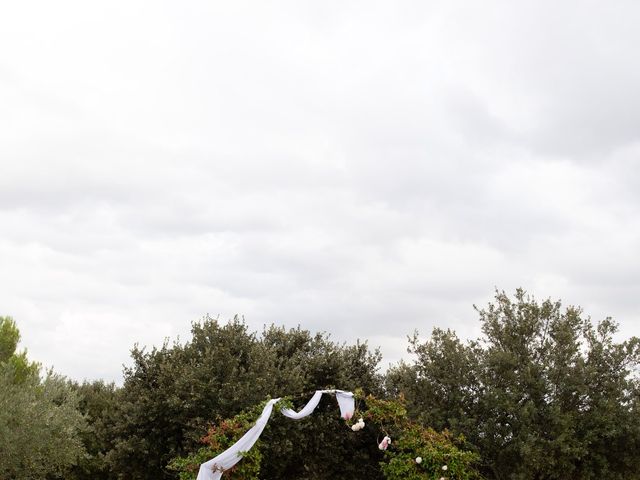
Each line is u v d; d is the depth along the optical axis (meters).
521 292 20.73
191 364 20.80
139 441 20.28
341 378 21.61
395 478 17.02
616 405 18.31
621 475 18.20
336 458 20.83
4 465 18.42
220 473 14.82
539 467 17.78
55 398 21.69
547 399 19.05
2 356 22.72
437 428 19.08
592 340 19.91
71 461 20.25
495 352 19.52
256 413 16.28
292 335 23.98
